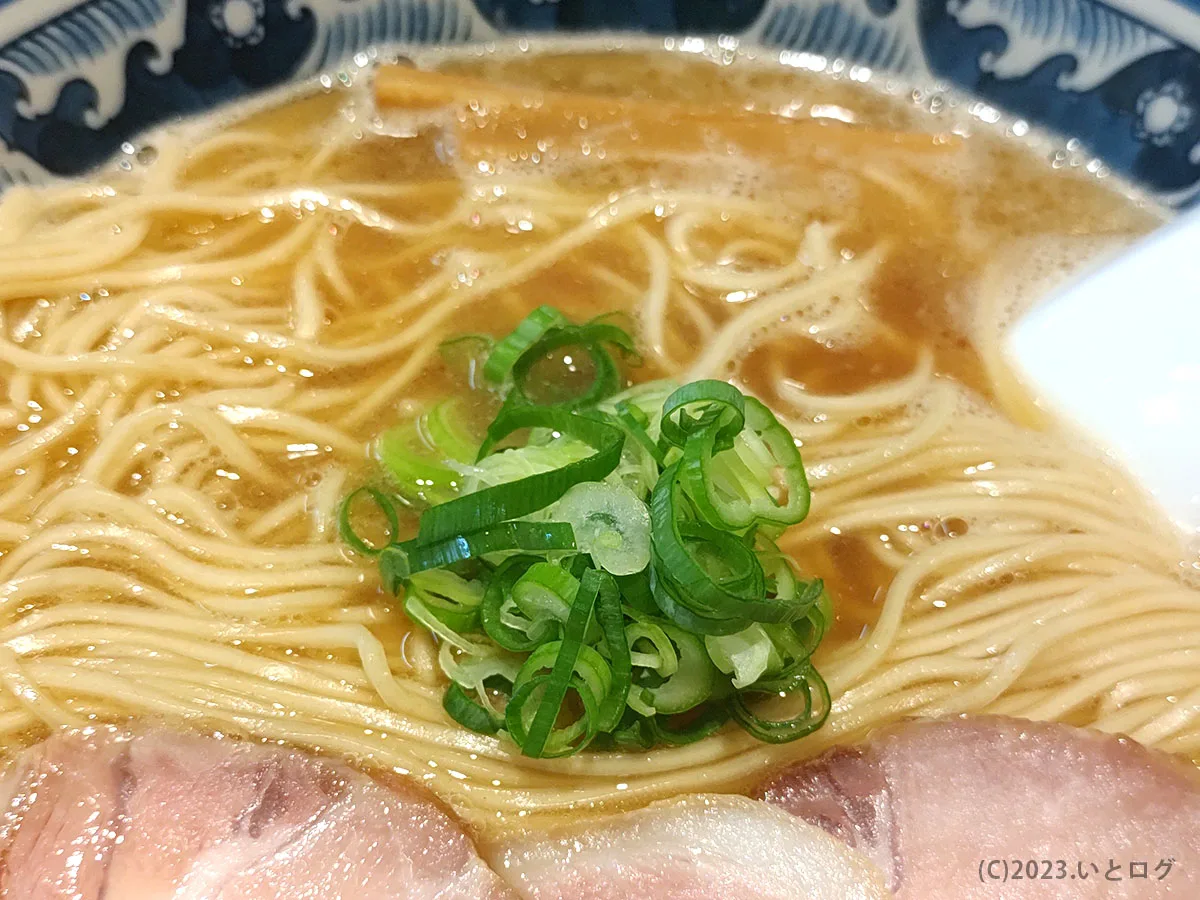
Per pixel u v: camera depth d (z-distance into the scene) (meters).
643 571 0.10
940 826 0.10
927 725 0.10
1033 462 0.13
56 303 0.13
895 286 0.14
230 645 0.11
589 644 0.10
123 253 0.13
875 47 0.16
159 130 0.15
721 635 0.10
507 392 0.13
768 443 0.11
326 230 0.14
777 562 0.10
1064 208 0.15
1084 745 0.10
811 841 0.09
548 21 0.16
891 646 0.11
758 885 0.09
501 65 0.16
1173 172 0.15
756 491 0.10
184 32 0.14
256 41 0.15
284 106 0.16
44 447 0.12
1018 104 0.16
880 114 0.16
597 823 0.10
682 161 0.15
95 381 0.12
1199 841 0.10
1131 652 0.11
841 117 0.16
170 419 0.12
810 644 0.11
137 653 0.10
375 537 0.11
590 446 0.11
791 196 0.15
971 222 0.15
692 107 0.16
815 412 0.13
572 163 0.15
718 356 0.13
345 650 0.11
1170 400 0.13
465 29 0.16
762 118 0.15
